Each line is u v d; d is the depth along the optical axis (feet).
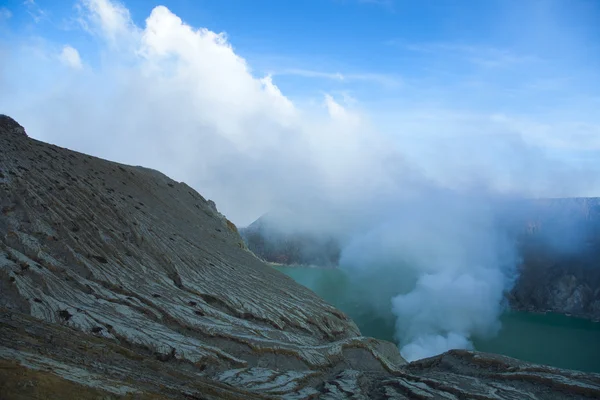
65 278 134.72
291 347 162.30
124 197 218.79
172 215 247.91
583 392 149.28
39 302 113.09
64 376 69.26
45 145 222.48
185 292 170.71
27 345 80.53
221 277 202.39
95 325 115.14
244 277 218.59
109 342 106.63
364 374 173.27
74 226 160.97
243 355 147.54
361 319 622.95
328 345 183.21
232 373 130.00
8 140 195.62
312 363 162.20
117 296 140.97
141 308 140.77
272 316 186.39
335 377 163.02
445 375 175.01
